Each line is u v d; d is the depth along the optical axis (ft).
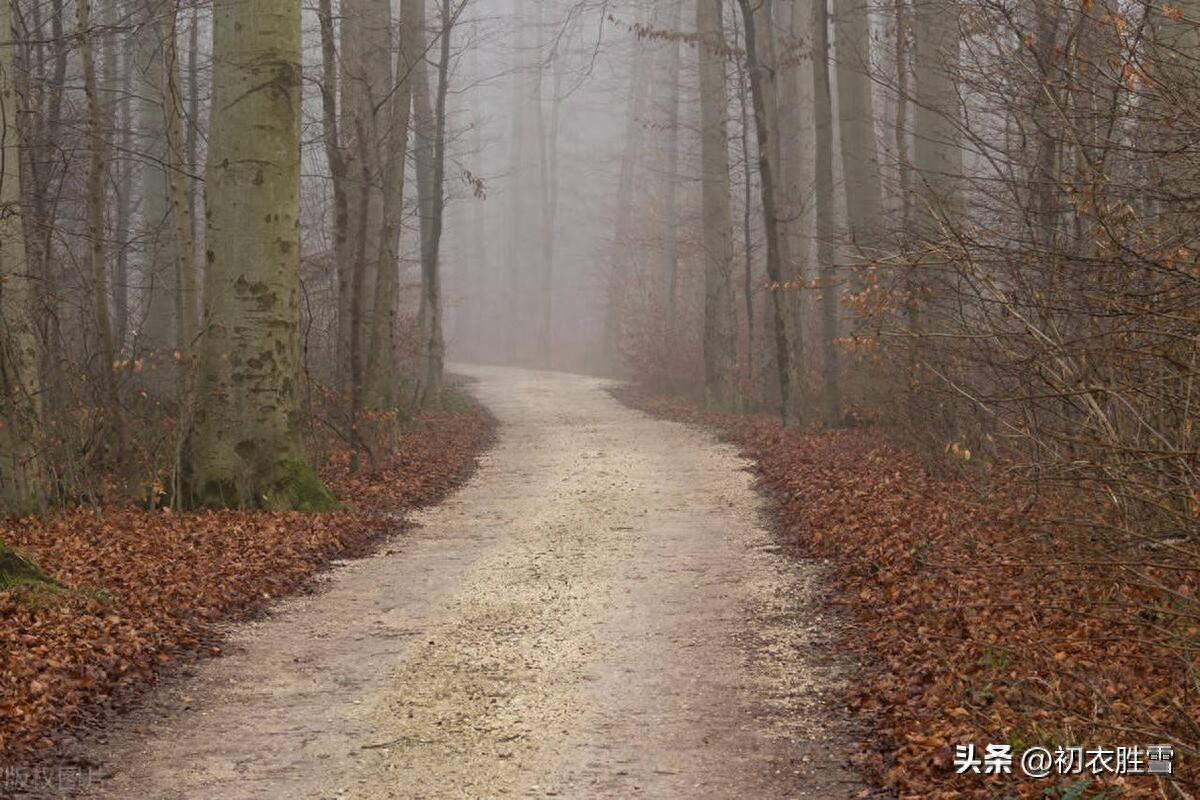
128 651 27.68
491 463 71.87
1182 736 19.89
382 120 80.59
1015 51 32.22
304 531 43.88
